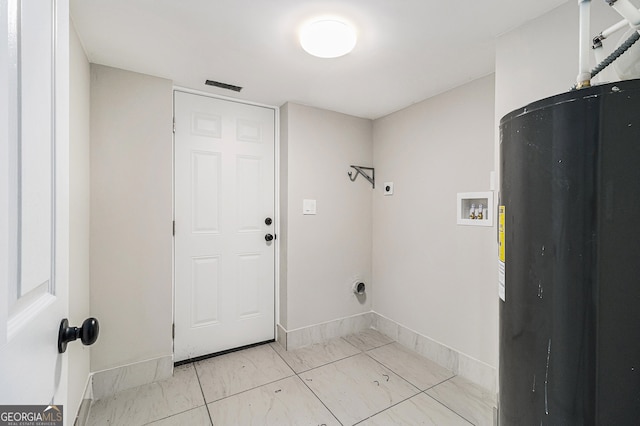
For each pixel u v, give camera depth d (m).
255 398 1.70
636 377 0.52
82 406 1.48
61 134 0.58
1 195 0.35
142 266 1.83
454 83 2.01
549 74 1.29
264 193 2.43
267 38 1.49
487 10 1.28
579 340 0.57
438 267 2.17
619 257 0.53
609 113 0.54
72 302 1.34
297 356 2.22
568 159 0.58
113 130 1.75
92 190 1.68
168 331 1.91
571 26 1.22
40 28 0.48
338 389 1.79
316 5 1.25
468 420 1.53
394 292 2.57
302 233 2.42
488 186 1.85
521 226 0.69
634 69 0.78
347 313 2.66
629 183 0.52
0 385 0.35
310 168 2.46
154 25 1.37
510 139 0.73
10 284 0.39
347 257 2.67
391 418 1.54
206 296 2.18
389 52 1.62
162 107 1.91
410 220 2.42
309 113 2.45
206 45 1.55
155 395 1.72
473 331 1.91
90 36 1.45
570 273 0.58
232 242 2.29
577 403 0.57
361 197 2.76
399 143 2.54
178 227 2.07
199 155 2.15
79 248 1.45
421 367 2.07
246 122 2.34
